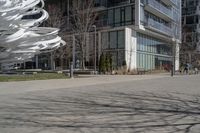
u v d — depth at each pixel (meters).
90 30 52.50
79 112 9.20
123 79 27.56
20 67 60.50
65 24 56.00
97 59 51.25
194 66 72.19
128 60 50.22
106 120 8.02
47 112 9.20
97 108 9.95
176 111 9.45
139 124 7.57
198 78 31.66
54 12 53.75
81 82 22.66
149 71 51.06
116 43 50.69
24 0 27.73
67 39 53.19
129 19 51.22
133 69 48.53
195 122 7.85
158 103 11.18
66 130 6.91
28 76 27.47
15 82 21.80
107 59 45.16
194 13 86.44
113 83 22.08
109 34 51.69
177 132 6.81
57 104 10.89
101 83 21.89
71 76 29.86
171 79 28.97
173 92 15.32
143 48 54.97
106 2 53.59
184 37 82.19
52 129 7.00
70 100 11.99
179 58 71.81
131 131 6.85
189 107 10.27
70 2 56.44
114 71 44.19
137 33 53.03
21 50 30.16
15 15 27.23
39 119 8.13
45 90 16.31
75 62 51.91
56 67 55.03
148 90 16.42
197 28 85.69
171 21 66.88
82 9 52.41
